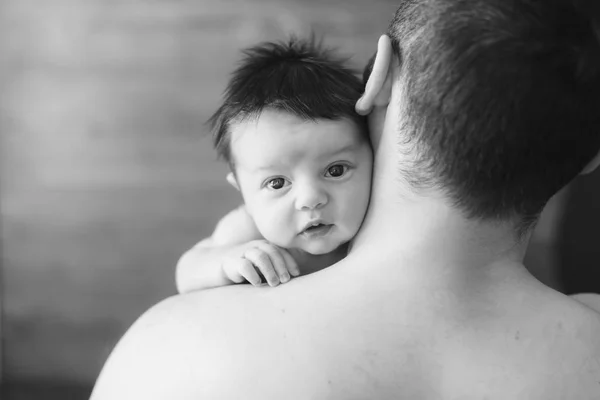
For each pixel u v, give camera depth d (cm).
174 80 264
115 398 72
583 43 64
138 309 269
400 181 71
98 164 266
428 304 69
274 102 84
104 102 265
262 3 263
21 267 268
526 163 66
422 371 67
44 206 267
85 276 269
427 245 69
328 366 66
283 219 83
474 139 65
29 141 265
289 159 82
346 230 83
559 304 72
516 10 64
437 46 65
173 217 268
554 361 69
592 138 68
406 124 69
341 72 89
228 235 97
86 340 269
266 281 80
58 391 265
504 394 67
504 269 71
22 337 268
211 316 72
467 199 67
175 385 69
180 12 262
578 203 236
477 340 69
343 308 69
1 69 263
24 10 261
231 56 264
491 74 63
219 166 267
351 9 264
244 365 67
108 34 262
